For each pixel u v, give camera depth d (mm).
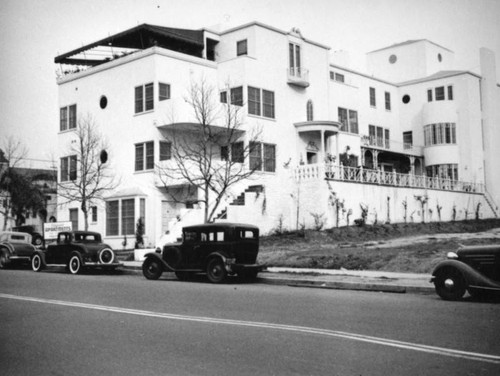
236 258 17594
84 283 17641
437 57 52594
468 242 23719
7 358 7945
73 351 8305
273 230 32188
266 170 34125
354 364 7207
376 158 44094
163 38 34844
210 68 34875
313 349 8047
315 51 39156
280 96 35906
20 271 23359
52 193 45062
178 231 27891
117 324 10352
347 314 10891
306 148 37312
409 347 8016
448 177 46750
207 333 9352
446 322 9836
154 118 31859
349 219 33000
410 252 20219
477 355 7512
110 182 34188
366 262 19516
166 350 8234
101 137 35125
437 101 47562
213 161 29938
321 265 20188
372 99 47406
